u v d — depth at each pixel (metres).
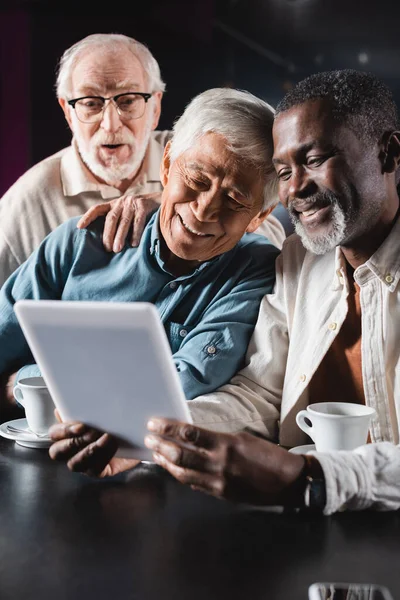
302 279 1.53
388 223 1.38
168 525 1.00
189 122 1.52
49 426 1.34
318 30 5.97
